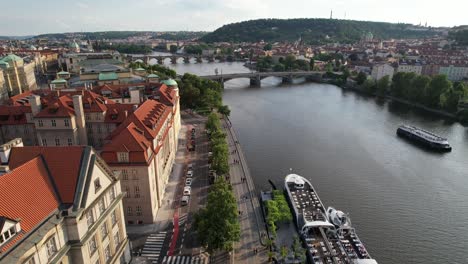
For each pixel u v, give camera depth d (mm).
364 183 120688
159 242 81125
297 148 153250
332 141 164250
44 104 111312
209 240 71688
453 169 135625
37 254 44562
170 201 99500
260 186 115500
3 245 40688
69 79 185000
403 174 129625
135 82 170125
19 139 61312
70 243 51656
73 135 103875
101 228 60000
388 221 98062
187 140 153250
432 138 160875
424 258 83562
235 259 76312
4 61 199750
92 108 111000
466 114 198625
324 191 114125
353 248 83125
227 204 76000
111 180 63438
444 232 93938
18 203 46062
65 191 52938
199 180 112688
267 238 84000
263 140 163250
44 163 54906
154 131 95312
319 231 87125
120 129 92625
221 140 133250
